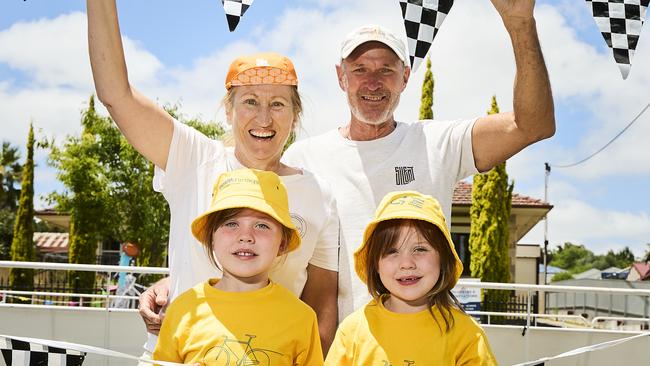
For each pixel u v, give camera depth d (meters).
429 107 15.89
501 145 3.13
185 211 2.96
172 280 2.96
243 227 2.70
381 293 2.90
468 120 3.35
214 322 2.61
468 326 2.70
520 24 2.67
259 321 2.63
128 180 19.41
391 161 3.35
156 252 20.06
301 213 2.99
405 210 2.76
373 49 3.33
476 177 15.02
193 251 2.89
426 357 2.61
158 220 19.80
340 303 3.27
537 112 2.84
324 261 3.10
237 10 2.12
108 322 6.98
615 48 2.34
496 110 14.89
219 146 3.09
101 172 19.36
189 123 19.12
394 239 2.74
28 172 22.98
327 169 3.45
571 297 24.59
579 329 7.32
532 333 7.38
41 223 47.53
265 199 2.72
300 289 3.08
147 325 2.95
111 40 2.62
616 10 2.36
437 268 2.74
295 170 3.11
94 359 7.09
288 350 2.63
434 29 2.21
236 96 2.94
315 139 3.60
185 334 2.62
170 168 2.95
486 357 2.61
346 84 3.44
